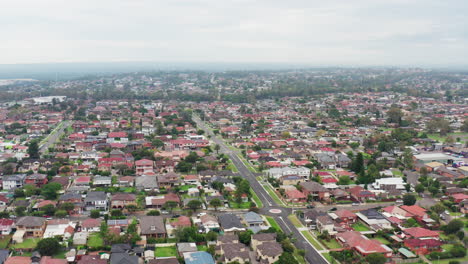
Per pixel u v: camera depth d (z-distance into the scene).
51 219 187.62
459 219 199.38
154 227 175.38
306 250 165.12
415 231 177.00
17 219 185.25
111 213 193.50
